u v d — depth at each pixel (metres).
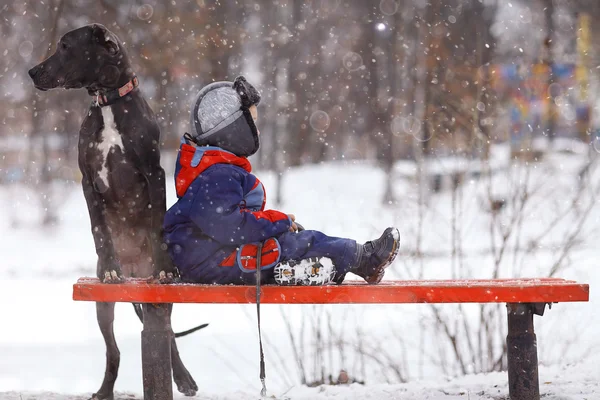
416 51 29.33
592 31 22.67
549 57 15.70
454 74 18.38
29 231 31.31
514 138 12.01
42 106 28.28
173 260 6.14
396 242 5.94
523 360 5.95
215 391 8.81
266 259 5.89
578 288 5.64
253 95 6.17
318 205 29.91
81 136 6.49
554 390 7.00
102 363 10.80
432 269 13.74
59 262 23.73
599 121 22.06
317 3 37.28
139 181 6.56
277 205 31.59
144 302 5.74
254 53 35.88
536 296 5.62
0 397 7.23
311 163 42.31
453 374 8.78
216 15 27.86
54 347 11.89
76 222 33.47
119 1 21.89
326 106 39.03
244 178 6.01
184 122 30.38
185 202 5.96
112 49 6.28
